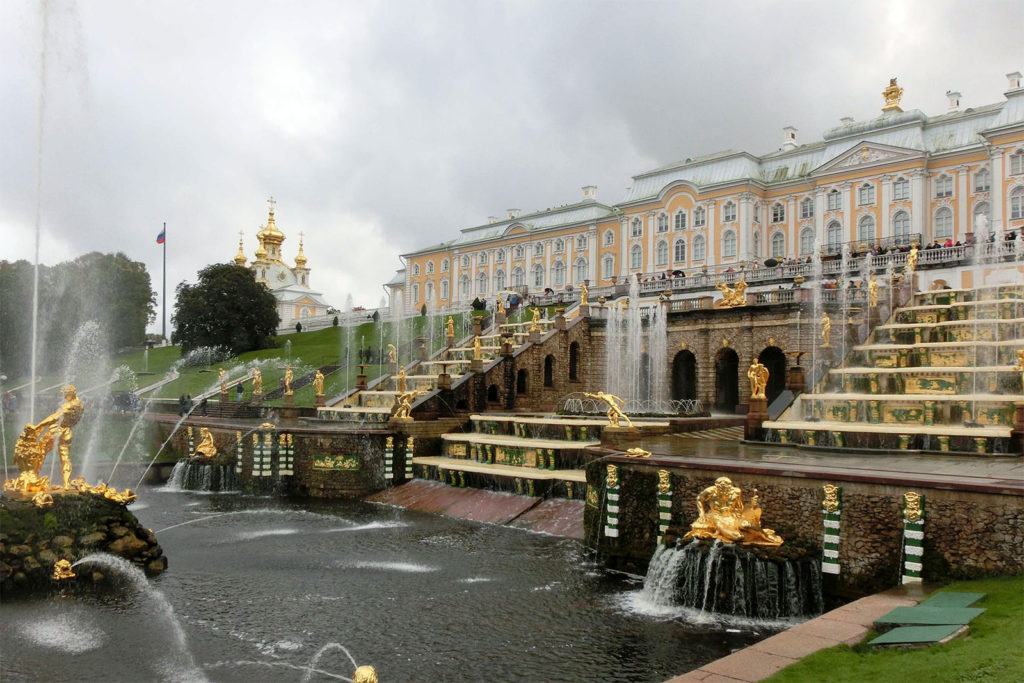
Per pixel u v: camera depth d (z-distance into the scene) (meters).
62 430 21.97
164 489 39.50
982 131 67.31
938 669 10.19
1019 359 28.11
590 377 52.22
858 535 16.92
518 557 23.27
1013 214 65.75
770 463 20.50
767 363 45.16
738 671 10.98
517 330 57.34
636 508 21.42
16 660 15.11
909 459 21.92
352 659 15.10
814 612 17.20
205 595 19.52
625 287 68.56
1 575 19.53
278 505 33.78
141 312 96.62
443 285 121.25
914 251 44.50
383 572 21.61
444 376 41.00
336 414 47.72
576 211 104.31
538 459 31.45
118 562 20.98
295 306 125.44
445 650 15.53
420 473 35.44
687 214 87.94
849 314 39.81
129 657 15.25
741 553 17.33
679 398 49.25
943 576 15.66
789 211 82.56
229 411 53.75
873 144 74.69
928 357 33.03
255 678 14.18
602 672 14.27
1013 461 21.11
